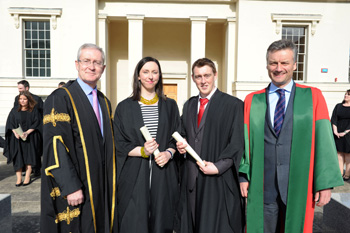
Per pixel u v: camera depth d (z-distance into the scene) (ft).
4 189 16.02
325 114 6.59
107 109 7.67
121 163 7.61
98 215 6.96
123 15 36.27
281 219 7.04
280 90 6.88
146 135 7.26
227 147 7.34
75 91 7.06
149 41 42.04
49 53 35.45
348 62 36.32
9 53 34.14
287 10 35.60
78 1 34.19
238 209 7.42
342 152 17.74
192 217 7.66
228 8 36.94
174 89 42.45
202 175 7.45
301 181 6.49
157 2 36.32
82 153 6.81
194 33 36.37
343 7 35.78
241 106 7.63
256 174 6.86
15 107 16.88
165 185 7.70
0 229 8.36
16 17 33.65
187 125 8.00
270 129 6.79
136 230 7.39
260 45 35.81
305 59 36.91
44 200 6.54
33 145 16.89
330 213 9.48
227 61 37.58
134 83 8.12
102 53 7.27
